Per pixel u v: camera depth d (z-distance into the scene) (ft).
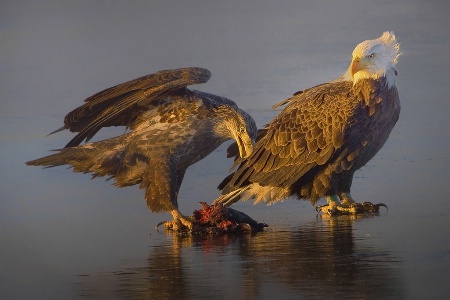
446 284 35.65
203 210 48.47
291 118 49.49
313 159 48.80
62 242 45.88
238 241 45.06
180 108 50.44
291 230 46.32
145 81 49.52
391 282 36.17
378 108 48.37
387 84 48.52
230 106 50.70
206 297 35.73
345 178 49.37
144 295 36.47
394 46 48.73
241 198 50.65
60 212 52.01
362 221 47.11
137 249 44.29
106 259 42.42
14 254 43.86
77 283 38.81
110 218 50.93
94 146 51.44
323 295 35.04
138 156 50.75
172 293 36.52
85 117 50.55
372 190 52.95
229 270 39.29
